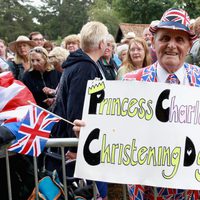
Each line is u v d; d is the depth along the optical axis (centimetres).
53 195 246
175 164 224
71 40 592
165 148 225
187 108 227
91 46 318
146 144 225
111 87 229
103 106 229
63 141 240
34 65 504
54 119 239
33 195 241
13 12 5975
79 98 293
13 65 577
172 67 230
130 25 2808
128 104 228
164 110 226
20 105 243
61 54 517
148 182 223
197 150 226
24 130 233
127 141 226
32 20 6397
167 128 226
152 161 225
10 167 242
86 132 229
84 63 301
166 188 232
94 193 245
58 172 288
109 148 227
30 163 249
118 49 630
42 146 235
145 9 3309
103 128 228
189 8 2370
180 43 228
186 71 237
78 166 228
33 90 505
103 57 474
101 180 225
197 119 228
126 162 225
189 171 224
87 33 318
